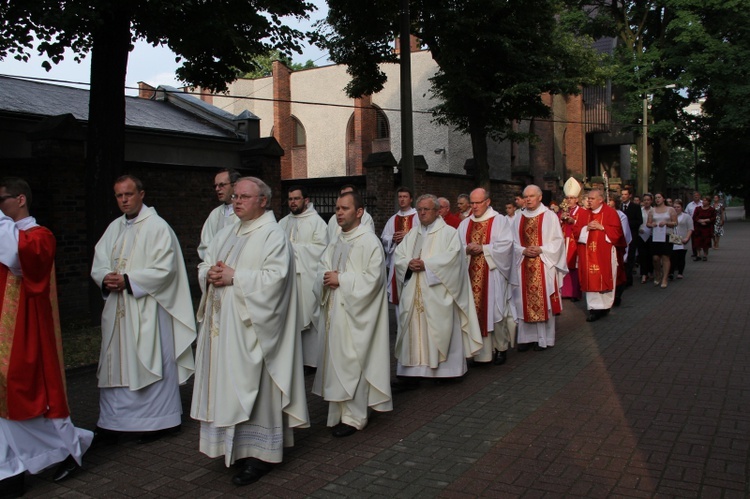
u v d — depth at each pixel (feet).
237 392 13.97
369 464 15.14
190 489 14.07
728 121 99.04
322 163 93.35
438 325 20.92
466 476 14.24
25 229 14.67
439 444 16.28
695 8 99.09
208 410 14.35
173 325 17.48
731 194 160.15
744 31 98.48
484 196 25.91
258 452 14.44
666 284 45.06
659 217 44.57
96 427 17.19
